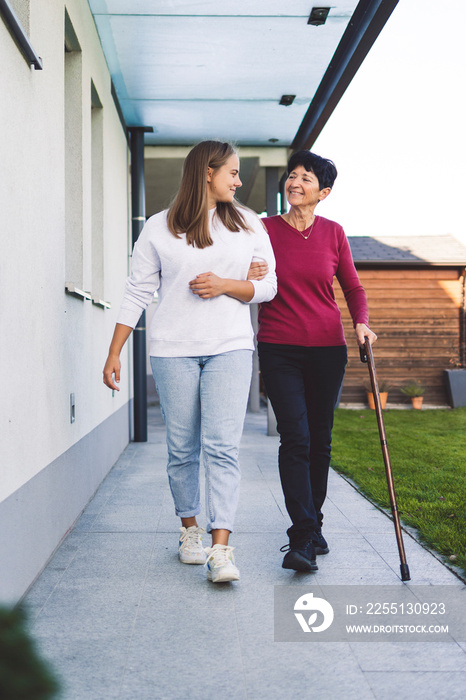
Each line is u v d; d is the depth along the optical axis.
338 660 1.87
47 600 2.32
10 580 2.14
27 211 2.39
